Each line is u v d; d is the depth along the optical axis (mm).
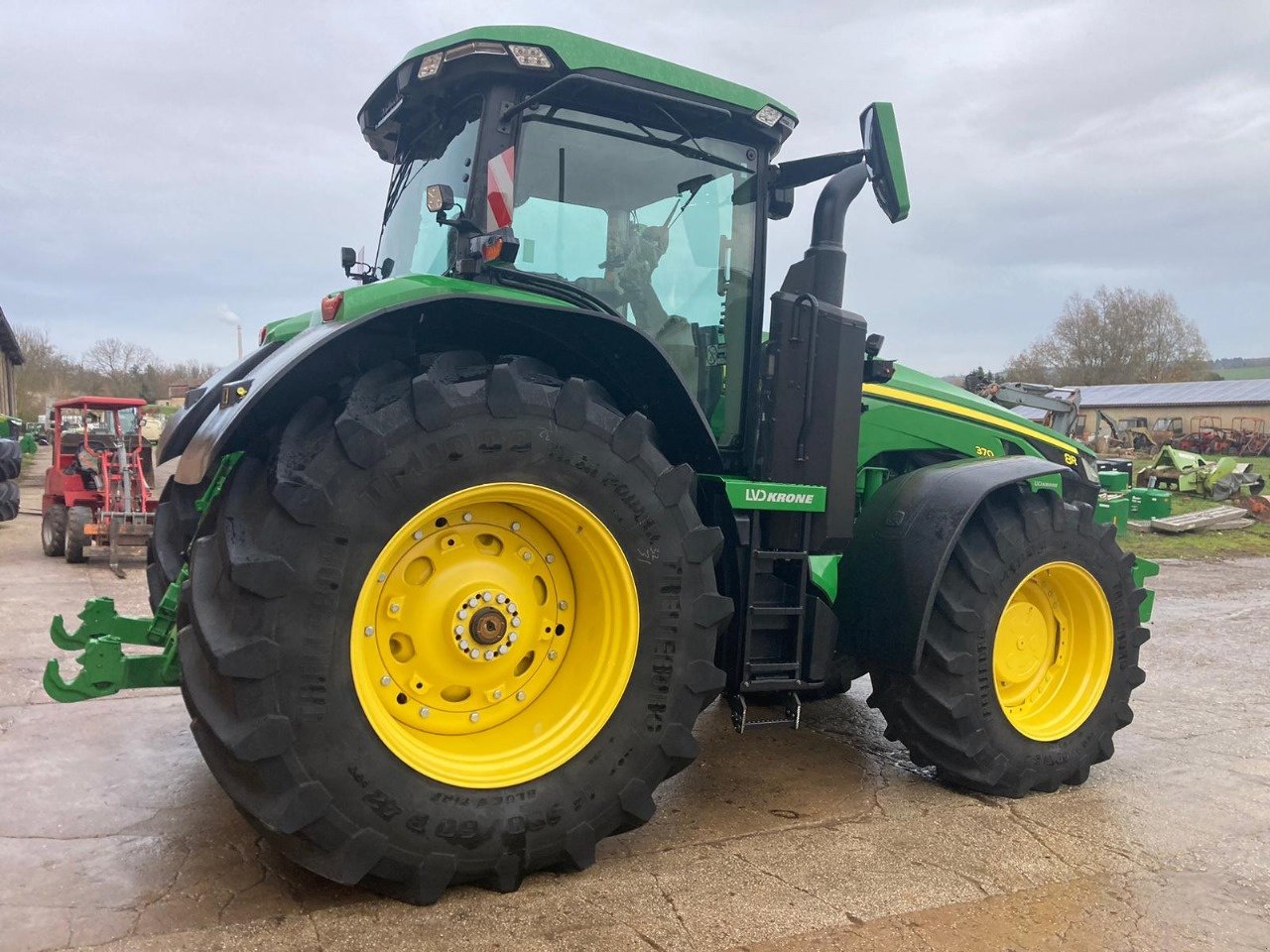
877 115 3338
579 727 2703
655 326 3307
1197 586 9227
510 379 2529
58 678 2678
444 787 2480
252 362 3445
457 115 3143
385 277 3717
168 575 3639
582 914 2482
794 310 3268
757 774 3684
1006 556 3432
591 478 2641
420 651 2592
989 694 3408
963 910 2602
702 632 2828
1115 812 3379
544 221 3045
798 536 3275
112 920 2355
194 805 3107
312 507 2275
